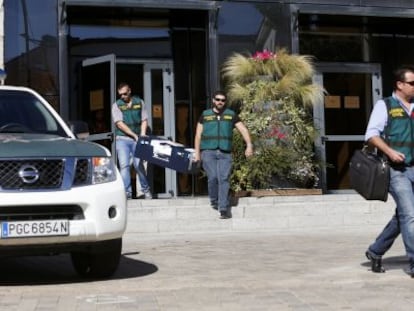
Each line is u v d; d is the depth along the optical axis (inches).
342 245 439.2
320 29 692.1
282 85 581.3
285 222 535.2
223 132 520.1
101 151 321.1
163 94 644.1
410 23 709.9
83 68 609.9
